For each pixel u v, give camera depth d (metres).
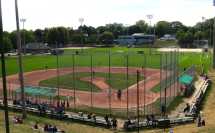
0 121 37.97
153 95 54.75
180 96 54.88
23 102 43.72
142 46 177.50
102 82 67.50
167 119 39.94
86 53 135.88
